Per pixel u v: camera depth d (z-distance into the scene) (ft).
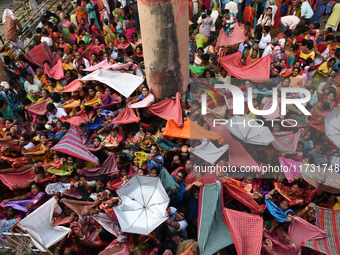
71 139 18.86
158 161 18.21
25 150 19.31
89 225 15.89
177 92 20.51
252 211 15.31
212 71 24.29
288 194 15.89
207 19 30.66
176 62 19.57
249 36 29.48
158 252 14.40
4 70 25.79
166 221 14.62
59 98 23.20
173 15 17.60
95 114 22.43
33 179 18.12
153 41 18.49
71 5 41.22
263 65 22.06
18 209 16.51
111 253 13.84
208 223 13.41
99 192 17.42
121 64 23.91
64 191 16.85
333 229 13.56
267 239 13.67
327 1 33.14
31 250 13.83
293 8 33.63
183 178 16.72
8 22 28.25
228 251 14.52
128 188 14.69
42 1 39.70
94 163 18.44
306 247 14.47
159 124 21.25
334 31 33.58
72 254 14.32
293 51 25.45
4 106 23.75
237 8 33.94
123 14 34.24
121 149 20.03
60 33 32.40
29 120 24.08
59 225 15.30
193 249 13.20
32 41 33.12
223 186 14.98
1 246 13.93
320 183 15.24
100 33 33.09
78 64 27.48
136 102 21.72
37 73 26.91
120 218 13.60
